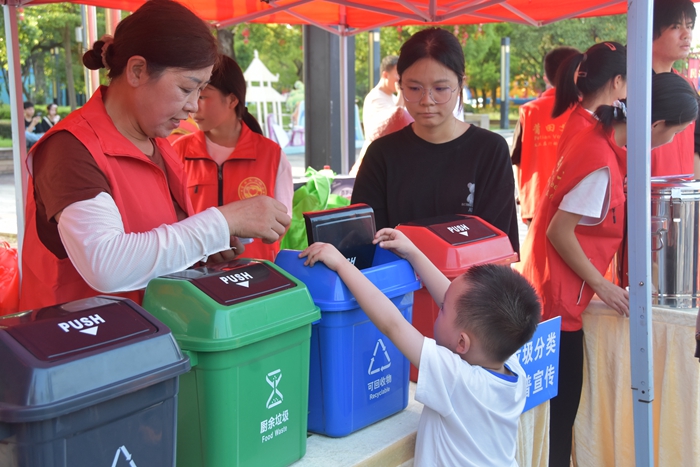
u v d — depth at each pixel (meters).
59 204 1.36
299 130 20.00
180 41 1.42
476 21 4.57
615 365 2.54
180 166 1.83
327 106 6.78
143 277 1.34
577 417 2.66
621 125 2.40
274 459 1.39
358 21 5.04
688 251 2.48
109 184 1.48
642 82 1.97
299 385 1.44
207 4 4.04
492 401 1.53
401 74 2.37
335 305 1.50
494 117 25.59
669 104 2.39
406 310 1.77
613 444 2.61
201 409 1.26
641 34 1.95
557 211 2.43
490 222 2.39
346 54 5.30
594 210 2.35
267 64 22.72
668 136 2.47
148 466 1.12
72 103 16.73
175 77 1.45
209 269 1.42
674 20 3.07
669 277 2.50
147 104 1.48
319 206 3.91
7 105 17.75
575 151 2.43
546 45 20.89
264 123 18.50
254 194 3.00
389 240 1.81
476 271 1.58
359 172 2.56
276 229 1.52
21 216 3.49
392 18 4.76
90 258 1.31
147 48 1.42
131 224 1.54
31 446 0.96
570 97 2.71
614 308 2.41
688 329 2.41
